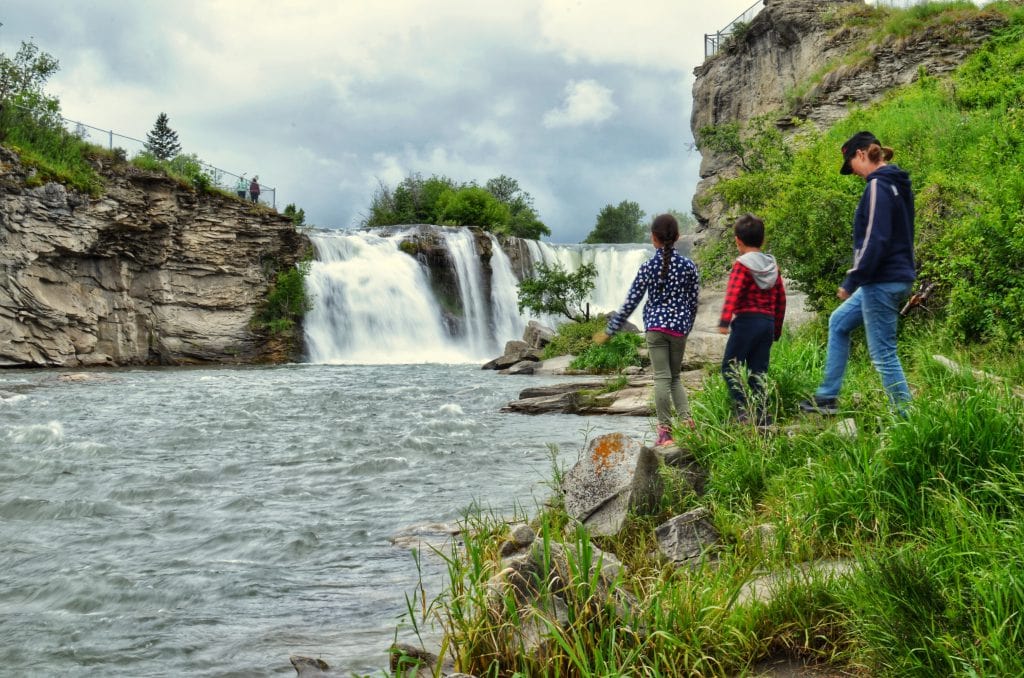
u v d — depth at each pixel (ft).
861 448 17.34
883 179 19.65
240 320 139.03
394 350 152.25
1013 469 15.06
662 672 11.87
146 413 54.95
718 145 111.14
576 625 12.22
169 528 24.36
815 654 12.33
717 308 74.13
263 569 20.24
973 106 69.92
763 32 139.03
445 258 162.40
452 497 27.76
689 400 25.18
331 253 152.35
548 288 123.54
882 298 19.77
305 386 78.74
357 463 34.53
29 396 67.26
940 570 12.10
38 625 16.40
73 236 117.19
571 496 20.18
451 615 14.08
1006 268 31.76
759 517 17.71
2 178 108.88
